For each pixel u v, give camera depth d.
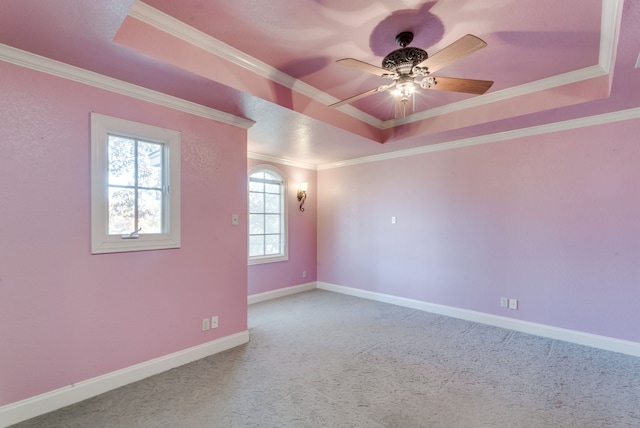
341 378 2.51
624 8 1.57
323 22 2.06
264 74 2.64
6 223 1.93
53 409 2.07
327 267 5.71
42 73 2.05
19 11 1.55
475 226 3.95
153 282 2.58
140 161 2.55
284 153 4.84
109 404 2.14
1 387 1.90
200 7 1.90
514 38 2.23
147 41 1.96
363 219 5.16
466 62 2.56
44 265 2.06
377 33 2.19
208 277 2.95
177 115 2.71
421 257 4.46
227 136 3.11
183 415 2.03
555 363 2.78
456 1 1.86
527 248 3.57
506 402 2.19
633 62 2.07
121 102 2.38
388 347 3.14
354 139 3.93
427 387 2.38
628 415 2.04
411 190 4.57
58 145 2.12
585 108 2.88
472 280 3.98
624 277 3.02
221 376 2.54
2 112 1.92
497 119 3.21
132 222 2.50
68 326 2.15
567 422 1.97
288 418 2.00
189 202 2.81
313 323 3.87
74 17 1.61
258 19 2.02
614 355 2.95
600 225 3.14
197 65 2.20
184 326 2.77
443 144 4.20
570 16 1.98
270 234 5.20
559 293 3.36
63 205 2.14
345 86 3.00
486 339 3.35
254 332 3.56
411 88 2.18
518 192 3.62
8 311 1.93
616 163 3.05
